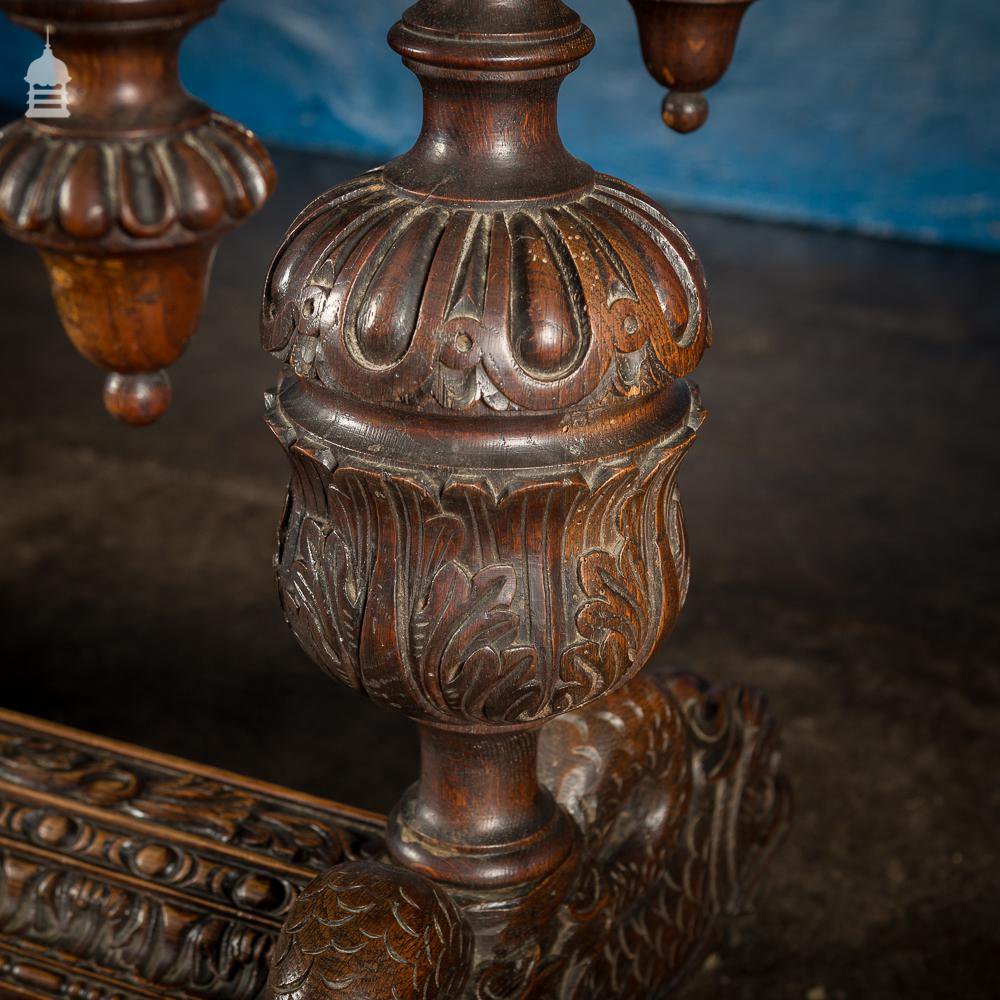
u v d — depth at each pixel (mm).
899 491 2484
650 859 1038
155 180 574
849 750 1765
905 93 3963
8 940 959
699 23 909
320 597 751
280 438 731
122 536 2270
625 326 672
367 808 1661
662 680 1126
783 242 3943
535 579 708
